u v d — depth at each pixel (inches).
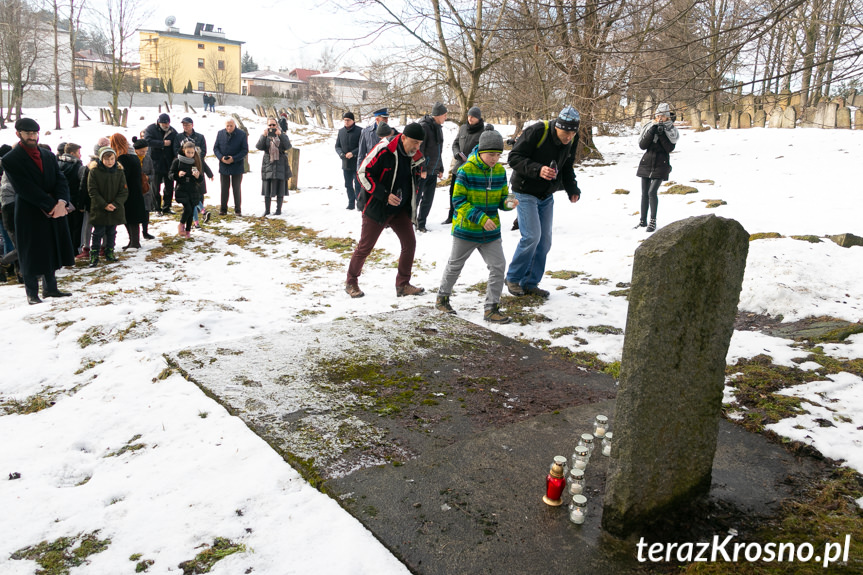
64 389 175.3
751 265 259.6
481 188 219.8
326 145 928.3
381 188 247.4
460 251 229.6
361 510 116.5
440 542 107.7
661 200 424.2
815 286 238.2
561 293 260.8
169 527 113.0
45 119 1382.9
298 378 176.4
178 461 134.8
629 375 105.0
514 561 103.4
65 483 131.0
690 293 105.9
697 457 117.0
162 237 390.6
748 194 420.5
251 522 114.0
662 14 303.6
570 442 144.3
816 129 684.1
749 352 193.9
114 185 314.2
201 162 399.9
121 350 197.8
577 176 554.3
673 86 266.7
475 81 520.4
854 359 183.6
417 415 156.1
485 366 189.6
